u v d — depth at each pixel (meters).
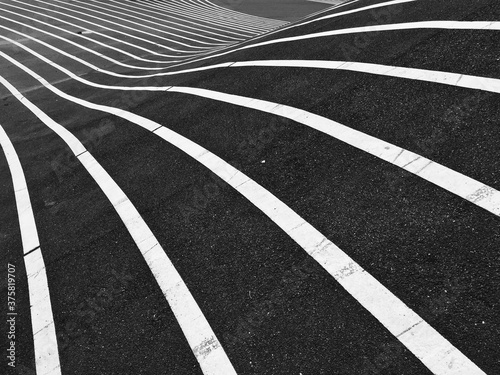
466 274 3.40
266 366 3.26
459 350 2.93
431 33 7.22
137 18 25.73
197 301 4.05
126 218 5.71
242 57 10.73
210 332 3.70
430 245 3.76
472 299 3.21
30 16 26.16
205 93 9.09
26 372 3.86
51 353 3.97
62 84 14.66
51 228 6.04
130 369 3.59
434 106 5.51
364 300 3.50
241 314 3.77
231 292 4.03
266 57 9.78
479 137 4.72
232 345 3.51
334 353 3.18
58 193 7.02
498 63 5.73
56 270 5.09
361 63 7.39
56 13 26.66
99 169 7.38
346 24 9.62
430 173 4.53
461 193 4.15
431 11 8.09
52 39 21.27
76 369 3.75
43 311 4.49
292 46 9.78
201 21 25.48
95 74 15.52
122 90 12.43
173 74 12.45
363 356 3.09
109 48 19.34
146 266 4.70
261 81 8.50
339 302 3.56
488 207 3.89
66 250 5.42
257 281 4.05
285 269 4.06
